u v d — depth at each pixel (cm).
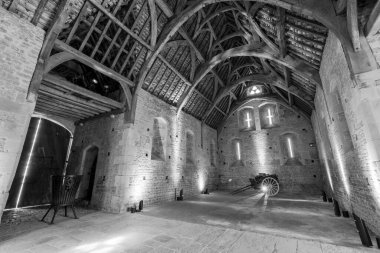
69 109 737
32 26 426
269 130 1266
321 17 377
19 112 387
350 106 382
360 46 326
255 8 579
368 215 387
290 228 407
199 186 1074
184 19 633
